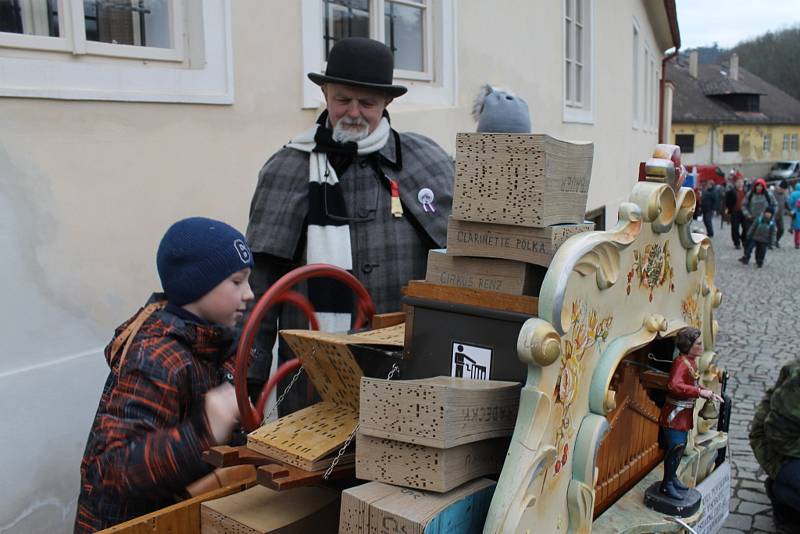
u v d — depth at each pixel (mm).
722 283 12156
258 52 3627
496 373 1508
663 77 18859
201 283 1737
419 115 4633
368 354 1635
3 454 2705
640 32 13242
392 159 2580
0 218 2705
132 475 1563
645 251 1665
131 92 3086
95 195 2996
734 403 5469
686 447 1968
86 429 2979
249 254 1841
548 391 1340
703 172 37688
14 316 2752
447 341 1580
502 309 1492
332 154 2510
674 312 1893
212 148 3445
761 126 53062
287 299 1834
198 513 1576
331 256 2395
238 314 1839
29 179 2781
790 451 3402
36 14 2873
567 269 1333
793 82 71688
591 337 1478
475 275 1560
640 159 13625
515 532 1255
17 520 2754
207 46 3383
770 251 17531
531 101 6824
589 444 1463
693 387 1750
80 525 1721
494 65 5926
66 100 2873
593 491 1481
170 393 1636
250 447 1544
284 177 2527
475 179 1512
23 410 2762
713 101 53281
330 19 4211
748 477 4137
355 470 1451
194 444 1592
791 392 3387
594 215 9641
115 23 3146
